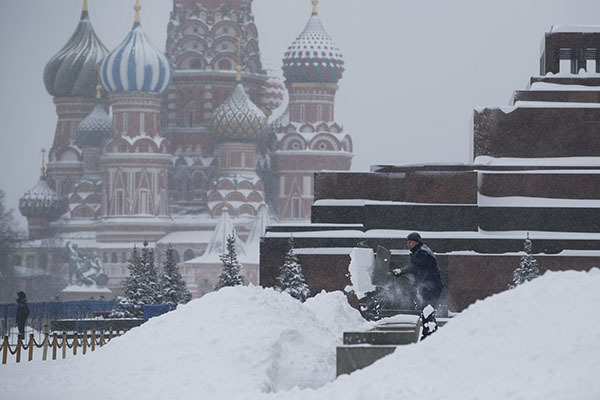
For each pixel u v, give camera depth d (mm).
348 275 144625
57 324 161375
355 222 152875
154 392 47125
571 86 168750
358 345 51062
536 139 162250
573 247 149625
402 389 38125
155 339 57438
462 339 41625
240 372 51312
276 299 63875
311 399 40531
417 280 57344
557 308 41875
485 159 160625
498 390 35312
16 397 46906
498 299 44688
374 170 157125
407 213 151000
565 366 36156
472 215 150625
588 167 158875
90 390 48812
